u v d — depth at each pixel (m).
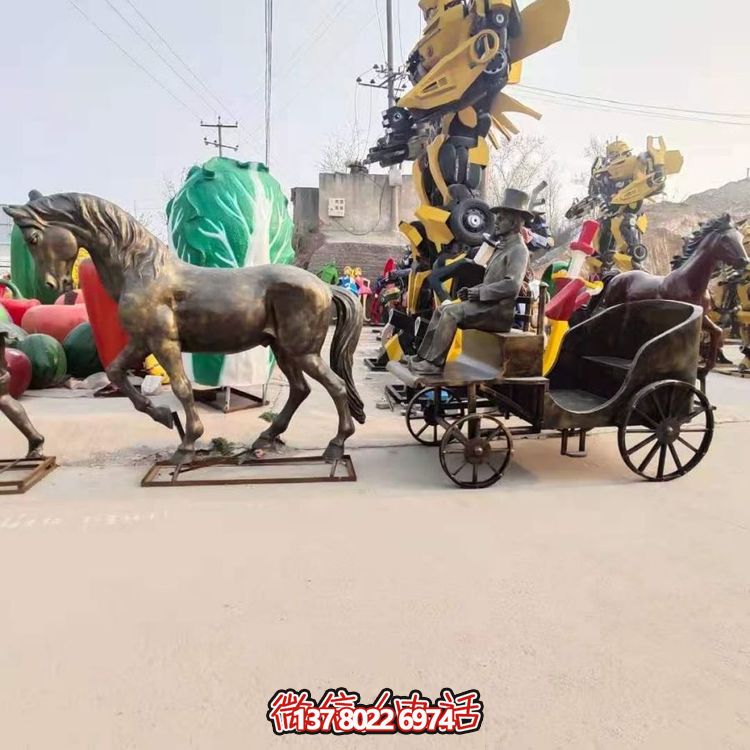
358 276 19.95
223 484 4.28
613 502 4.00
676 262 8.06
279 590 2.85
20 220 4.12
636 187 14.12
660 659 2.38
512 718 2.05
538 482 4.39
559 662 2.35
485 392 4.58
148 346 4.36
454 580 2.95
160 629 2.54
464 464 4.25
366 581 2.93
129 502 3.93
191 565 3.08
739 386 8.44
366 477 4.47
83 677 2.25
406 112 8.42
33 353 7.72
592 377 5.28
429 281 7.21
